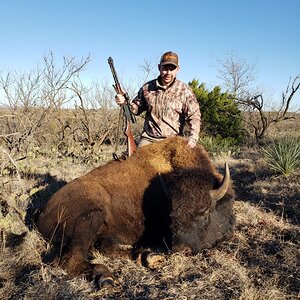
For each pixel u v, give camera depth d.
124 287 3.84
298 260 4.37
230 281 3.89
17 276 4.04
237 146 14.01
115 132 13.63
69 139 11.77
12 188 6.29
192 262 4.33
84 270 4.00
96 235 4.58
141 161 4.95
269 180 8.09
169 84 5.36
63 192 4.58
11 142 9.05
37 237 4.60
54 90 11.50
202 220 4.19
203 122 15.07
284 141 9.68
